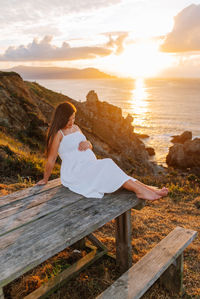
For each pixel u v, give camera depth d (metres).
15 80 23.28
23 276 3.06
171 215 5.80
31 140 16.47
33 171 7.70
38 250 1.94
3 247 1.98
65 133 3.26
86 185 3.11
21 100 20.69
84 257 3.33
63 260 3.40
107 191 3.02
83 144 3.25
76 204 2.80
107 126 38.69
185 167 41.41
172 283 3.07
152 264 2.69
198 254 4.08
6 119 16.83
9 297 2.75
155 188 3.26
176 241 3.11
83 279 3.07
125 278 2.48
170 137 69.25
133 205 2.84
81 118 36.22
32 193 3.11
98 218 2.45
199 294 3.16
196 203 6.68
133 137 43.44
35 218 2.45
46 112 26.14
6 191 5.54
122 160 29.88
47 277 3.02
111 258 3.52
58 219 2.45
